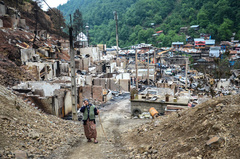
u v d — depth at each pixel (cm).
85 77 2683
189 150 394
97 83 2761
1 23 3155
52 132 704
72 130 862
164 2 15475
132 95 1473
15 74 1769
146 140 596
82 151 585
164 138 535
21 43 2845
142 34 12544
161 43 11375
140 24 14688
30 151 499
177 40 10750
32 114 809
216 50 8481
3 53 2202
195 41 9219
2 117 598
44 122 790
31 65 2194
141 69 4806
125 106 1847
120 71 4766
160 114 1377
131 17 15262
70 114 1419
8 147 468
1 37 2581
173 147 442
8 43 2536
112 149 596
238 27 11012
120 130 918
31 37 3534
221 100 541
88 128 672
